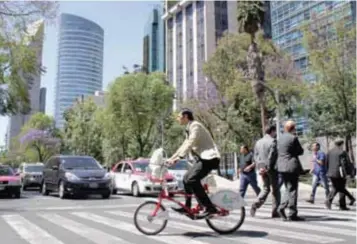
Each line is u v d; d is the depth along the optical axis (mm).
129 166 21141
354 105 31406
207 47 90375
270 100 37125
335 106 31859
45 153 80500
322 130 32750
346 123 31250
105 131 49750
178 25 103688
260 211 12016
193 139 7473
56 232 8461
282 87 35719
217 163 7625
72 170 18812
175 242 7062
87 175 18266
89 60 145625
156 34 142250
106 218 10805
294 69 37844
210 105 39594
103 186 18281
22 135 79062
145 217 7996
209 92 39906
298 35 60156
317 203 15000
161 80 47906
